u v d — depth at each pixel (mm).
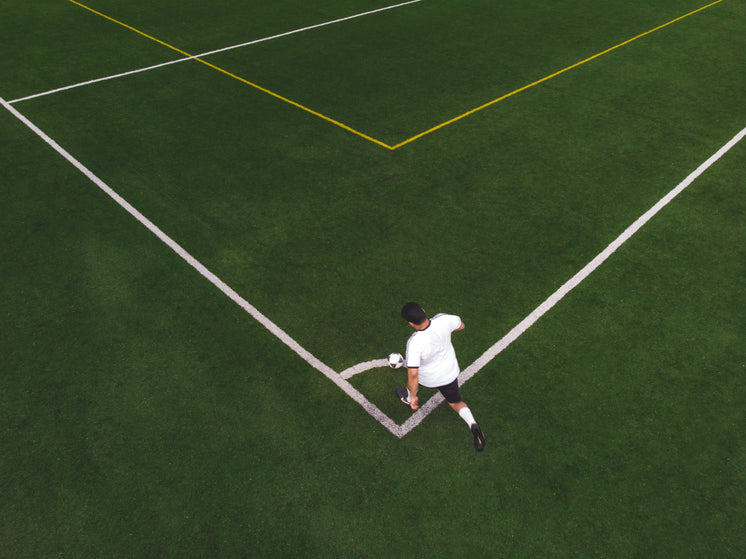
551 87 12281
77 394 5602
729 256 7512
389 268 7316
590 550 4434
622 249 7641
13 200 8414
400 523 4613
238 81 12469
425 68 13234
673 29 15609
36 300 6695
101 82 12234
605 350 6156
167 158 9609
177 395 5621
